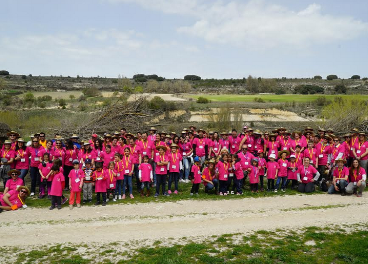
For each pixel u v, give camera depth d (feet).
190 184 50.93
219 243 26.99
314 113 144.05
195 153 52.95
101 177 39.27
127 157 43.04
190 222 32.83
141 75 507.71
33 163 44.21
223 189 44.70
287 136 50.62
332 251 25.45
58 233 29.81
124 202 40.86
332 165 48.01
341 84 367.45
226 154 44.68
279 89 355.36
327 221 32.63
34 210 37.42
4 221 33.32
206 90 352.90
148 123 74.74
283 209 37.29
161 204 39.73
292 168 46.57
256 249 25.54
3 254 25.22
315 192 45.88
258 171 45.80
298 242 27.12
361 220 32.83
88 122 62.54
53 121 84.12
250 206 38.75
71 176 38.81
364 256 24.54
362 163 47.62
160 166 43.62
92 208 38.22
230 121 104.06
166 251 25.11
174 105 149.59
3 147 44.50
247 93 331.57
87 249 26.08
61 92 271.69
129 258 24.34
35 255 24.97
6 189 38.63
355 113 74.08
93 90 217.97
